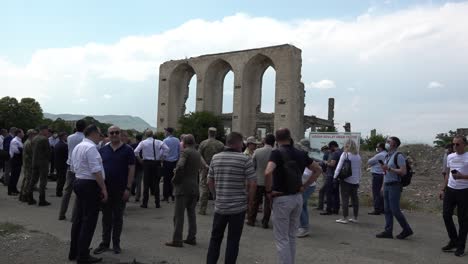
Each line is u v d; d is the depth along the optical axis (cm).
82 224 678
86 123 1067
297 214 650
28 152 1303
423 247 912
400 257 816
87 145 680
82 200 680
